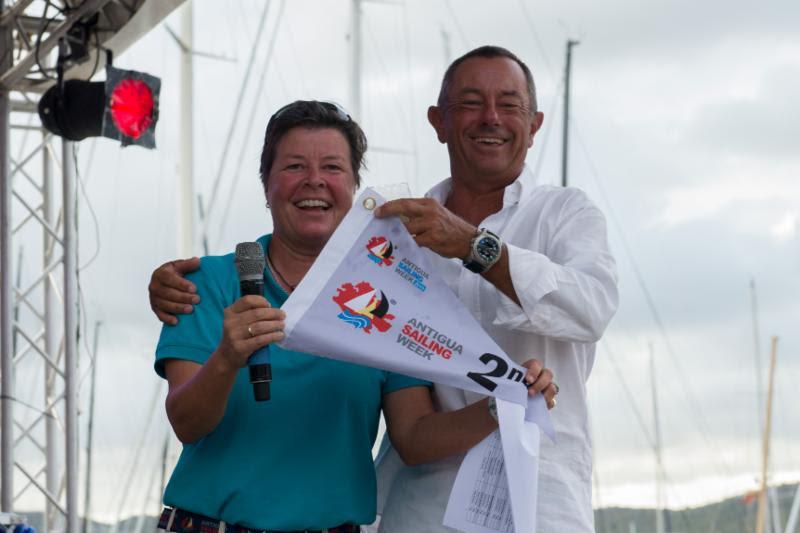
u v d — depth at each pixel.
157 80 8.77
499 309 3.84
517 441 3.78
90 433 18.52
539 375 3.84
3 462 9.59
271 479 3.82
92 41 9.45
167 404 3.77
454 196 4.34
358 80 17.97
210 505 3.80
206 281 4.00
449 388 4.11
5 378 9.62
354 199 4.00
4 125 9.64
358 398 3.97
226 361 3.57
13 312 9.72
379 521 4.41
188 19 17.52
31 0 9.14
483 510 3.88
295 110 3.99
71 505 9.77
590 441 4.16
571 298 3.79
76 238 10.09
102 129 8.62
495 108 4.15
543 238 4.13
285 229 3.98
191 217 17.33
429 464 4.15
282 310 3.63
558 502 4.00
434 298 3.83
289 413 3.88
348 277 3.77
